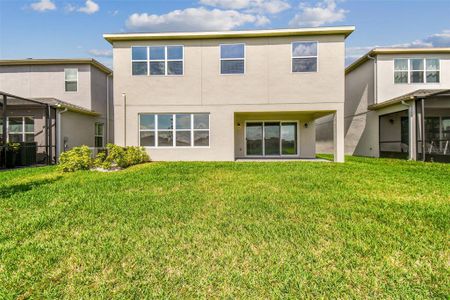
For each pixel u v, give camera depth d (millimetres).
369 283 2451
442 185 6621
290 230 3670
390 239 3365
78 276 2584
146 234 3553
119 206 4777
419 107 13758
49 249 3115
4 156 10844
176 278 2541
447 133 16625
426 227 3770
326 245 3219
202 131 12500
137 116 12477
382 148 16125
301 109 12164
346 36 12109
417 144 13242
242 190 6074
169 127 12531
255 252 3049
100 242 3301
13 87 16109
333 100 12047
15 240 3354
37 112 14047
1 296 2287
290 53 12133
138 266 2762
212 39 12352
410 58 15805
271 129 14984
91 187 6387
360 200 5195
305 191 5973
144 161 12242
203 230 3682
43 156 13523
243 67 12312
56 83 16141
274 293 2324
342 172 8680
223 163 11211
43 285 2441
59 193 5754
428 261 2848
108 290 2377
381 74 15828
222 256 2951
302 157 14680
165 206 4789
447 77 15781
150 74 12461
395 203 4984
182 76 12414
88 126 16516
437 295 2295
